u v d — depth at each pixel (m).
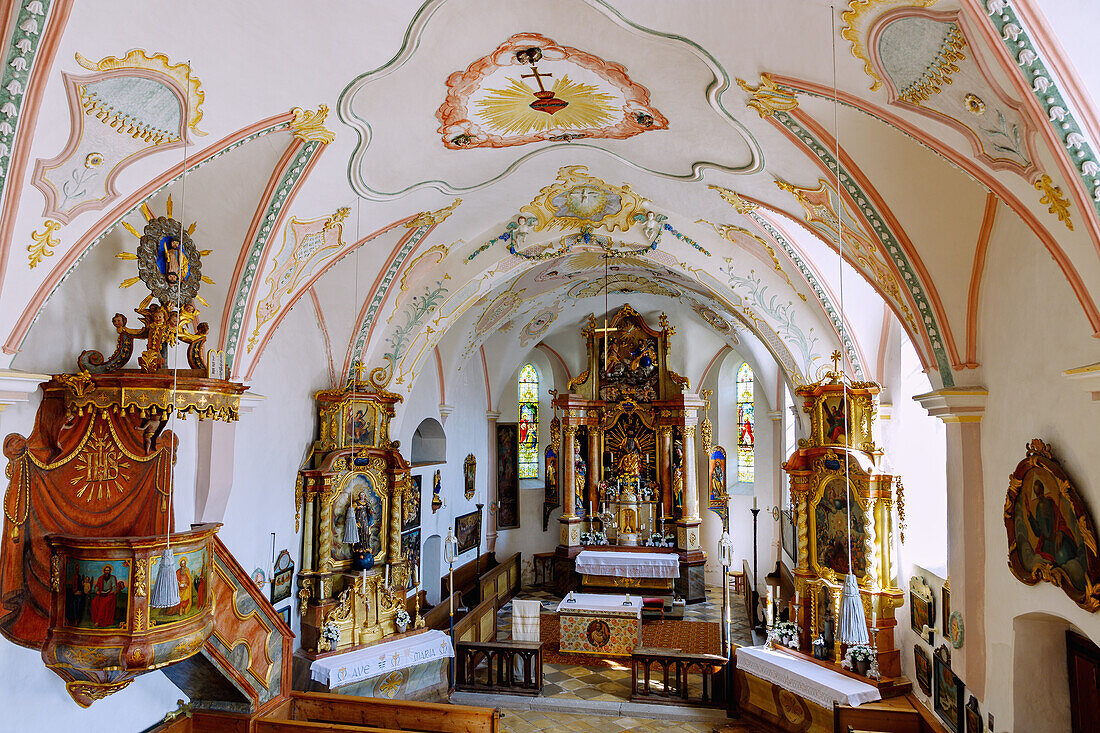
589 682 15.42
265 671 10.02
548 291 19.20
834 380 12.81
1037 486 6.68
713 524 24.00
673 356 23.86
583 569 21.75
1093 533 5.83
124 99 6.18
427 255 13.25
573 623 17.33
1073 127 4.56
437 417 19.09
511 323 21.28
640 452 23.52
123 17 5.63
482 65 7.68
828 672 12.24
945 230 7.70
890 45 5.26
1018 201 5.60
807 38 5.77
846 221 8.52
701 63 7.07
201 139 7.05
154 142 6.69
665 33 6.56
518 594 22.86
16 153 5.67
